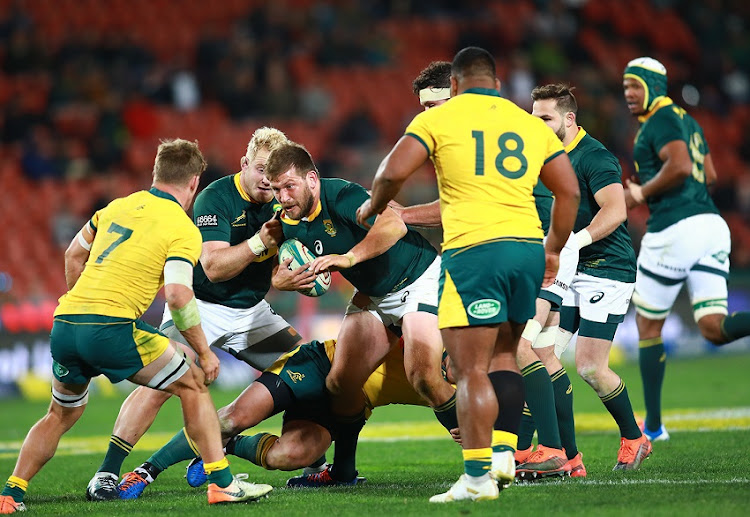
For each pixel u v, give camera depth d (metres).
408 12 89.00
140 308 18.61
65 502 20.09
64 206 64.75
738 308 62.56
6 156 68.31
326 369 21.33
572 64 85.25
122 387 53.19
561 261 21.78
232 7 84.62
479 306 16.84
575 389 47.31
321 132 75.62
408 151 17.28
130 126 71.12
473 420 16.92
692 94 81.50
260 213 23.22
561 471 20.94
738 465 22.17
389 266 20.52
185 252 18.48
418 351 20.14
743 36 96.38
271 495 19.72
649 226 26.75
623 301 23.45
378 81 82.62
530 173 17.31
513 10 90.38
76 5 81.50
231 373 53.09
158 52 79.62
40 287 59.78
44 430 19.09
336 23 85.00
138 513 17.45
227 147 73.00
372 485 21.44
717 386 45.91
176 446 20.95
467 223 17.06
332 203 20.20
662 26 94.56
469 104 17.55
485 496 17.11
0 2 78.38
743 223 74.06
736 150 85.81
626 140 76.19
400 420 38.81
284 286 19.91
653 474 21.16
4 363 50.84
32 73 74.06
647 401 27.95
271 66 76.19
